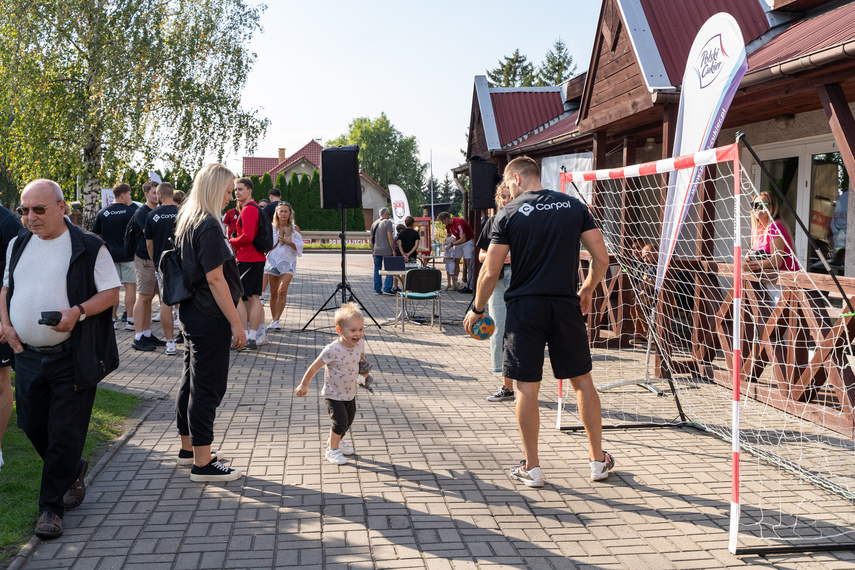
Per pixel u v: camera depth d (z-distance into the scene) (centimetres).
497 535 351
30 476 417
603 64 973
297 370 752
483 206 1175
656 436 530
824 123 902
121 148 2042
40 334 347
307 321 1121
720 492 414
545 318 414
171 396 636
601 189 1023
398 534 350
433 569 313
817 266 933
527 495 407
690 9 877
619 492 412
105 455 461
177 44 2238
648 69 805
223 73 2362
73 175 2022
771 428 549
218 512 376
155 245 799
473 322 455
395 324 1099
